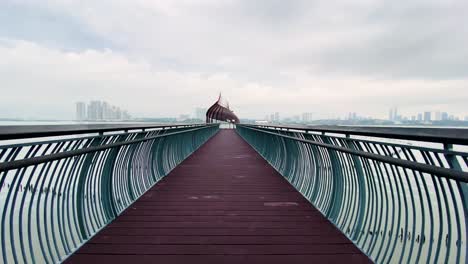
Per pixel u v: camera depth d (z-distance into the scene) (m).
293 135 5.80
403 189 2.69
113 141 3.74
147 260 2.86
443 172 1.70
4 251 2.30
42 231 3.95
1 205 2.77
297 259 2.91
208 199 5.02
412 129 2.02
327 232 3.58
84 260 2.83
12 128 1.72
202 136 17.55
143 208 4.49
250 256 2.97
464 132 1.60
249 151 13.07
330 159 4.07
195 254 3.00
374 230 3.08
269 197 5.16
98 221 3.68
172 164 8.58
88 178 3.49
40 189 2.66
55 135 2.34
